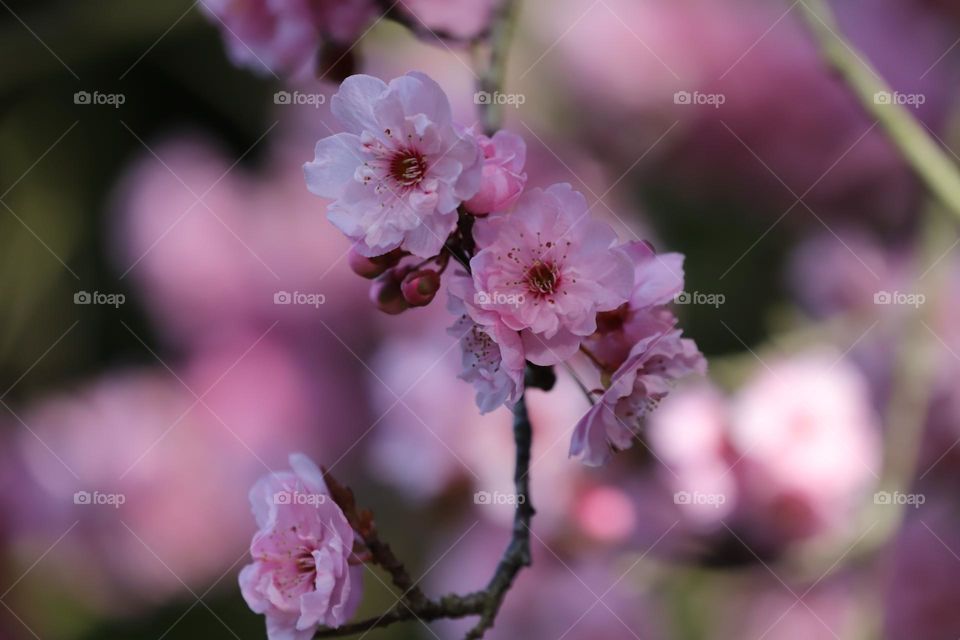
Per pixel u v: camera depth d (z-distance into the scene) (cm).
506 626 77
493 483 76
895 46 87
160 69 103
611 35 87
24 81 100
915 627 76
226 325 95
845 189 89
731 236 90
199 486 90
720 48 87
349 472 91
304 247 95
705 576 78
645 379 56
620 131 88
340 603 56
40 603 85
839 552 75
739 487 76
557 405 75
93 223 100
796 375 77
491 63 65
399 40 80
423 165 55
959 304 78
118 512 88
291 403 92
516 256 55
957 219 71
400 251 57
